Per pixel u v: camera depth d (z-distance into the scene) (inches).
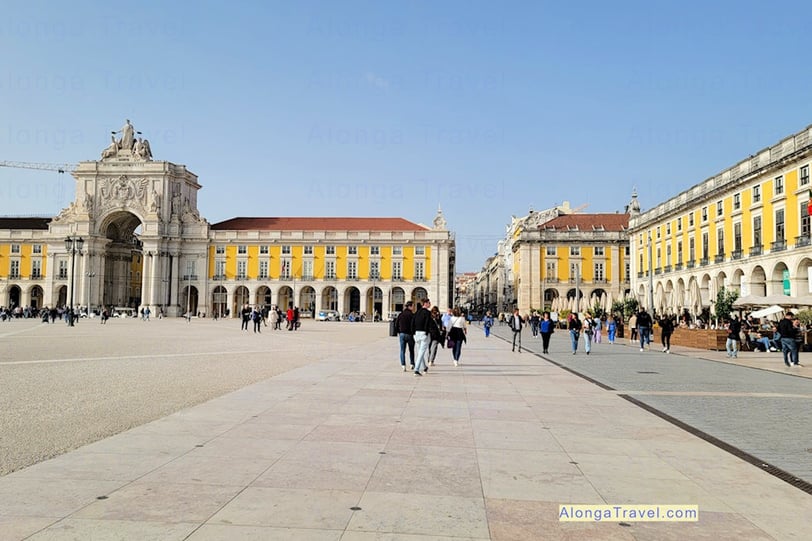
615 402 376.8
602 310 1651.1
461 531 158.6
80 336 1111.0
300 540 151.3
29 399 367.9
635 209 2847.0
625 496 188.9
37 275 3164.4
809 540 155.8
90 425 290.4
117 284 3289.9
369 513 170.2
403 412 328.2
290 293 3169.3
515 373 547.5
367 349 842.2
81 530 155.6
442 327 721.6
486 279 5310.0
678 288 1854.1
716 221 1608.0
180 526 159.0
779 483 204.8
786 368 638.5
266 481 197.9
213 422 294.8
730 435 279.1
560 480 204.4
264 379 474.6
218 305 3152.1
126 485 192.2
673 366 653.3
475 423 300.0
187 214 3129.9
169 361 626.5
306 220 3216.0
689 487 199.2
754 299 1058.7
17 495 182.1
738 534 159.3
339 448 243.8
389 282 3026.6
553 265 2672.2
